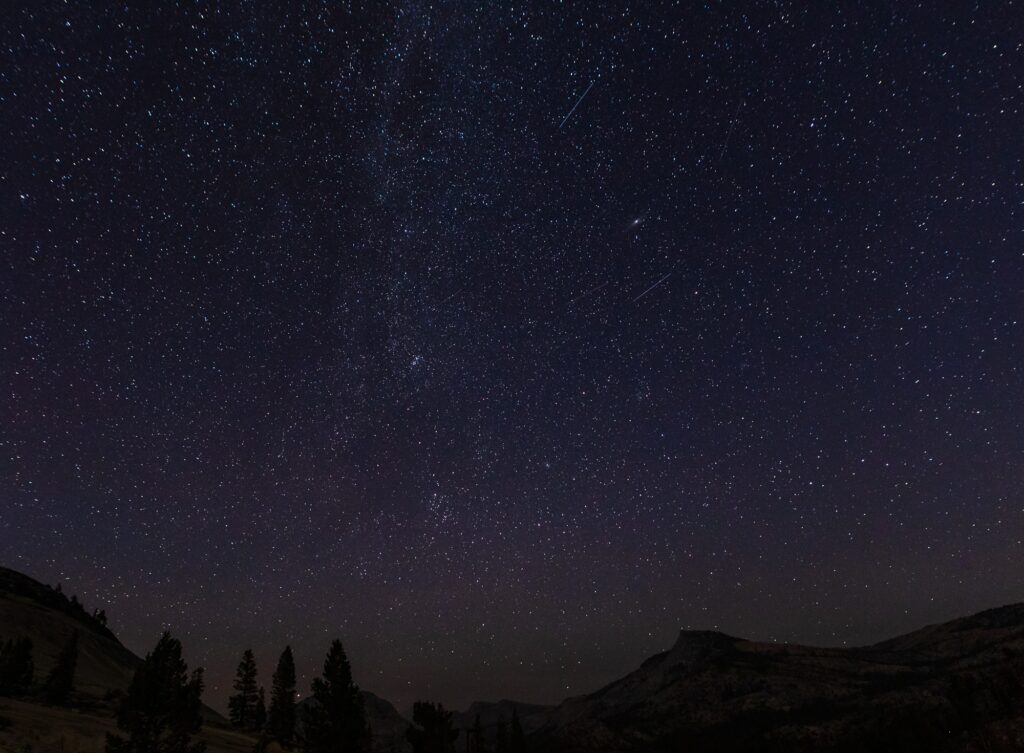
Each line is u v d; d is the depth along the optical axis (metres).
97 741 26.08
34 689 50.03
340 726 38.12
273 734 61.47
